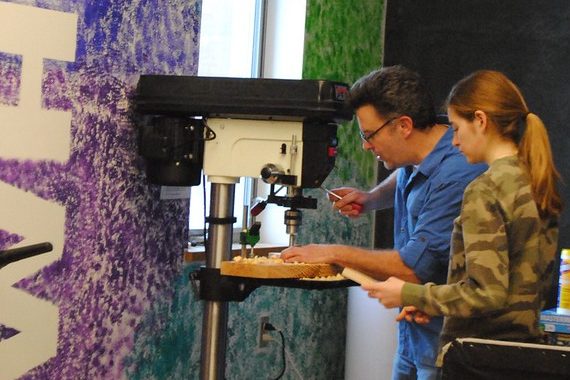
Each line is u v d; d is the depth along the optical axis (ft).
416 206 11.35
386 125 11.11
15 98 10.18
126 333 12.02
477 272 8.61
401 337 12.16
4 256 8.46
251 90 10.68
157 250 12.46
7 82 10.08
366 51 17.39
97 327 11.51
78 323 11.23
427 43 17.37
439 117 12.10
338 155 16.66
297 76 15.71
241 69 15.66
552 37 15.99
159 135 11.21
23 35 10.23
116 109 11.54
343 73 16.78
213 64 14.99
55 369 10.94
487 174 8.92
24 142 10.32
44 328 10.74
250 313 14.80
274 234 15.84
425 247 10.78
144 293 12.29
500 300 8.55
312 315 16.46
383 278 10.90
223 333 11.25
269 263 10.54
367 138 11.35
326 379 16.94
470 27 16.87
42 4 10.43
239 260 10.80
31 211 10.46
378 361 16.02
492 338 9.00
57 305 10.90
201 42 14.69
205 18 14.75
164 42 12.33
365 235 17.87
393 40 17.78
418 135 11.20
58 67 10.68
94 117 11.23
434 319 11.27
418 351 11.57
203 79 10.94
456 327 9.17
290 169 10.76
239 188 15.60
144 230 12.17
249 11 15.74
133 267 12.03
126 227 11.85
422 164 11.21
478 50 16.79
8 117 10.12
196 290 11.23
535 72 16.19
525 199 8.80
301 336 16.19
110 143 11.49
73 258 11.07
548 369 7.98
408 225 11.82
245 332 14.73
